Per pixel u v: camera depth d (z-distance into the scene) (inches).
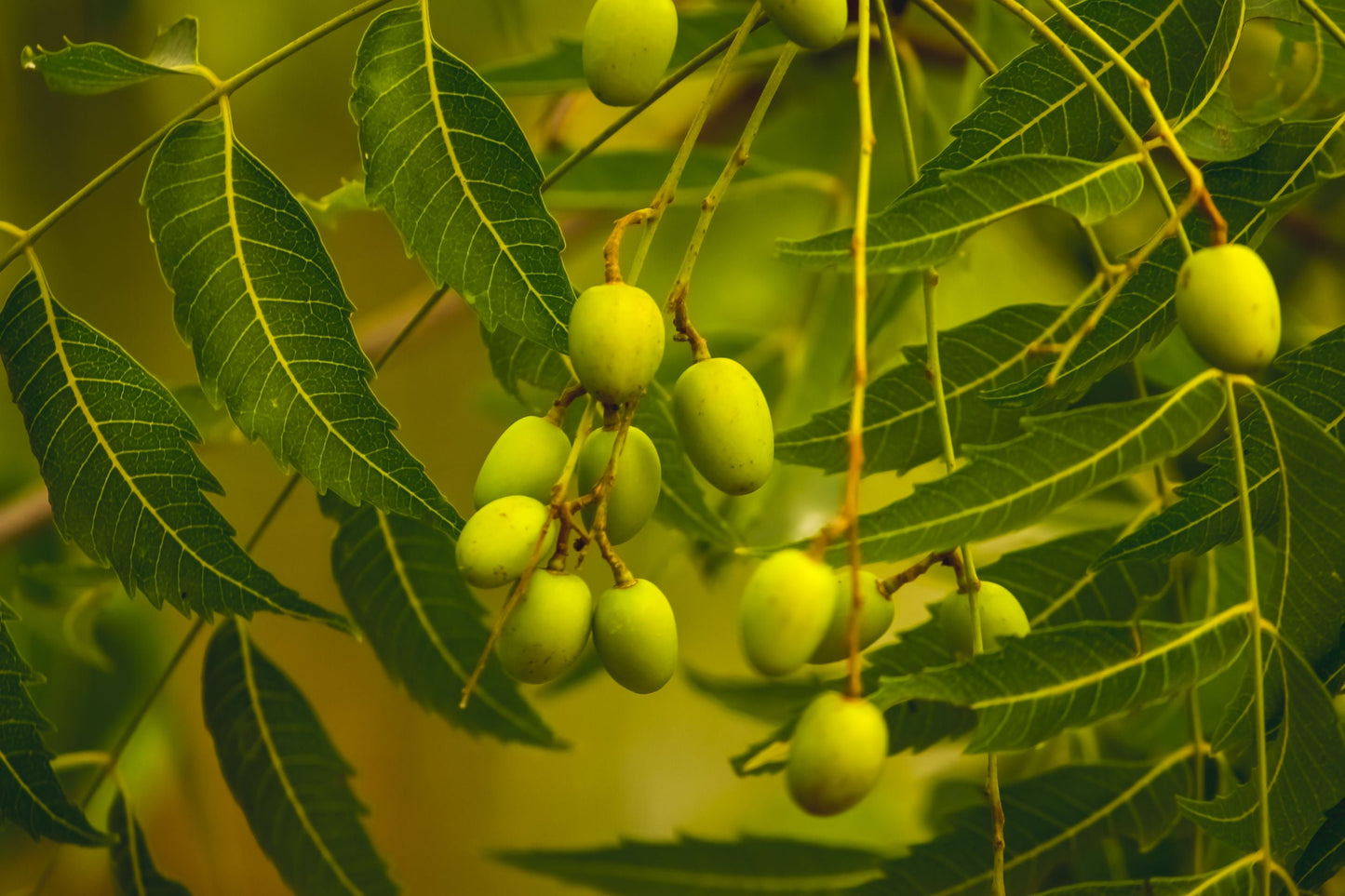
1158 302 26.0
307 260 25.7
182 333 25.7
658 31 25.1
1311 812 25.3
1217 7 25.9
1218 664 24.9
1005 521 24.6
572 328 24.5
